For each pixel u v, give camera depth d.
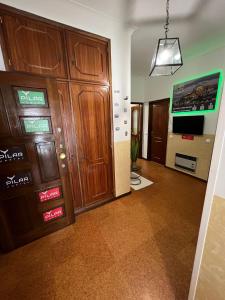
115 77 2.13
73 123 1.92
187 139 3.49
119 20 1.96
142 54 2.99
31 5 1.47
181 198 2.55
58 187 1.82
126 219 2.04
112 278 1.28
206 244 0.80
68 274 1.32
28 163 1.59
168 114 3.97
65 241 1.70
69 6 1.64
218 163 0.68
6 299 1.15
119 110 2.27
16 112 1.46
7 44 1.44
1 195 1.49
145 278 1.27
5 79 1.36
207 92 2.97
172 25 2.09
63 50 1.71
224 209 0.69
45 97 1.58
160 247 1.58
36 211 1.71
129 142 2.51
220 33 2.30
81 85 1.89
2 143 1.43
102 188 2.38
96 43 1.91
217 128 0.66
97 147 2.20
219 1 1.65
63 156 1.79
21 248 1.62
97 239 1.71
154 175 3.61
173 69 1.87
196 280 0.90
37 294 1.18
